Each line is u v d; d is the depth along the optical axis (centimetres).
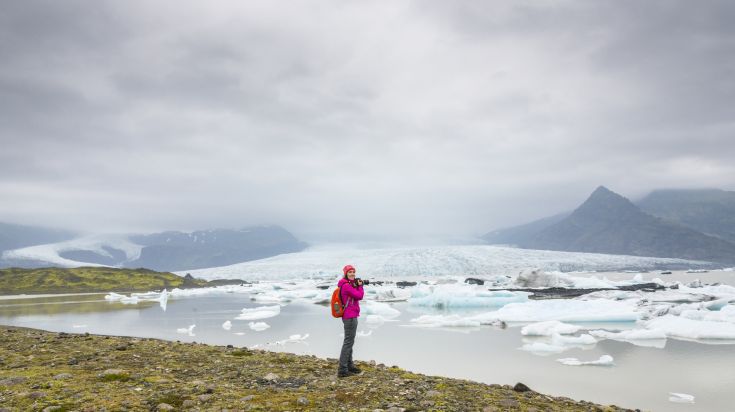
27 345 1462
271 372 1059
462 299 4397
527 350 1931
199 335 2417
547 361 1694
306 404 771
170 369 1081
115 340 1602
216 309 4219
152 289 8844
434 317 3111
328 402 790
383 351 1916
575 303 3300
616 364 1634
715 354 1803
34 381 898
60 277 9288
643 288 5550
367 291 5794
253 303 4969
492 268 12781
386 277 12275
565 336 2236
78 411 696
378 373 1072
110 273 9812
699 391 1267
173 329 2709
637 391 1265
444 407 769
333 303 1034
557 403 872
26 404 729
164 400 780
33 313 3969
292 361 1229
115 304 5066
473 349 1966
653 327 2486
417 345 2072
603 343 2094
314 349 1947
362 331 2552
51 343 1513
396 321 3133
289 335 2397
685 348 1941
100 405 729
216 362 1187
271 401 786
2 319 3422
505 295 4584
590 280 6184
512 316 3058
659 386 1320
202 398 791
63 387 850
